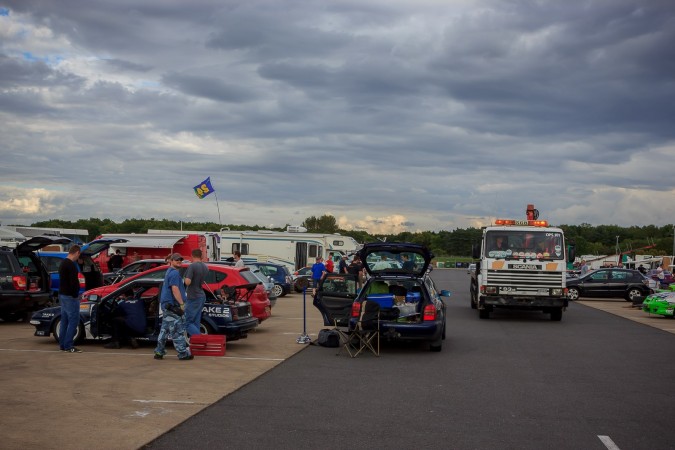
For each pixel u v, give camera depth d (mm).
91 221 80312
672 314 22016
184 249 31625
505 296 20406
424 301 13398
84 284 17297
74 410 7641
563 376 10734
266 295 16391
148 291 14414
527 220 21078
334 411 7914
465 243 139875
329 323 15047
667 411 8234
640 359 12789
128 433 6707
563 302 20266
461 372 10984
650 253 123875
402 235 69375
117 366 10750
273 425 7176
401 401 8570
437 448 6387
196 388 9125
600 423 7547
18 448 6105
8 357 11508
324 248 38750
